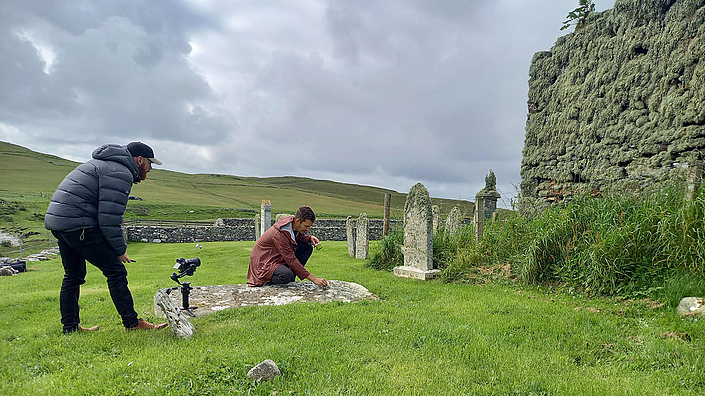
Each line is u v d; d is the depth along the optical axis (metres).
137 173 3.80
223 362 2.89
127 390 2.50
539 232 6.71
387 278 7.78
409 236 8.18
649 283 5.00
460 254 7.93
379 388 2.71
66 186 3.37
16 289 6.93
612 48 9.83
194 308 4.71
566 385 2.78
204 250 16.56
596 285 5.37
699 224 4.94
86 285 7.37
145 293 6.05
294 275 6.08
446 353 3.34
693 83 7.97
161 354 3.08
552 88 11.70
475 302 5.24
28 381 2.61
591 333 3.86
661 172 8.30
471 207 15.86
